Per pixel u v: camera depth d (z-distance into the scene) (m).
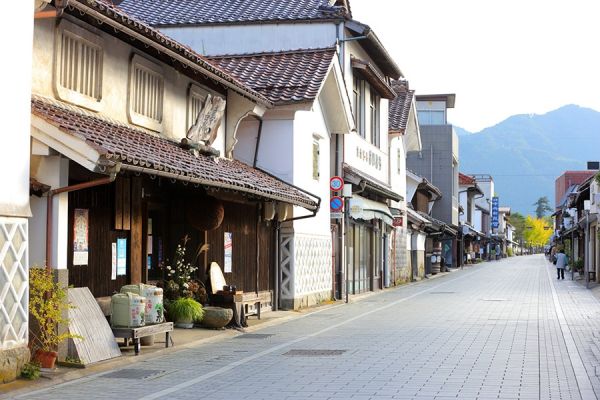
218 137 19.95
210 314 16.61
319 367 11.88
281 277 22.78
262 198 19.50
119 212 13.74
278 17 27.03
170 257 17.02
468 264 78.88
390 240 38.28
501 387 10.01
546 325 18.28
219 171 15.63
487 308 23.70
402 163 42.22
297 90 22.08
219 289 17.73
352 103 29.75
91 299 12.23
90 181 11.80
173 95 17.16
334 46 24.73
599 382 10.39
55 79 12.59
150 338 13.92
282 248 22.88
